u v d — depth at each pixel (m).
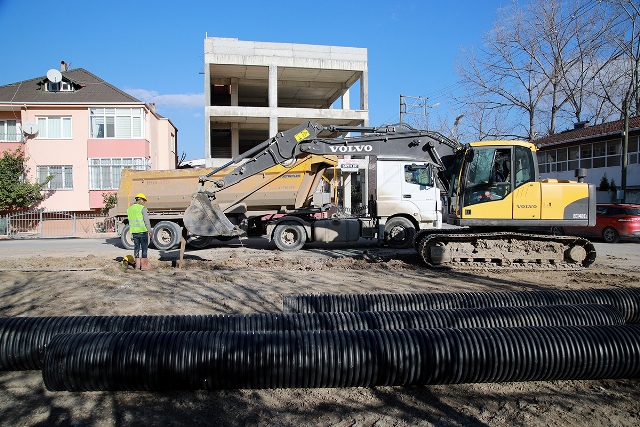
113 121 27.14
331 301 6.35
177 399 4.07
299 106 36.69
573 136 28.94
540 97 26.31
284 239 13.80
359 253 12.98
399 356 4.26
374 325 5.21
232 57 26.94
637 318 6.34
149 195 14.59
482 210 9.84
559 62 25.45
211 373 4.13
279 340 4.35
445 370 4.27
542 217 9.66
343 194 25.69
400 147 10.62
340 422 3.66
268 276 9.27
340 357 4.22
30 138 26.70
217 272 9.73
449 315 5.35
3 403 3.98
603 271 9.98
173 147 35.12
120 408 3.89
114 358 4.11
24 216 24.53
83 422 3.64
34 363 4.71
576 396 4.15
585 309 5.48
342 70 28.42
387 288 8.14
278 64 27.45
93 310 6.62
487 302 6.30
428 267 10.22
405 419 3.71
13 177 25.45
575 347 4.41
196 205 10.51
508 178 9.80
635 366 4.39
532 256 9.95
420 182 13.77
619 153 26.03
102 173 27.03
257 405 3.96
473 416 3.76
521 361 4.32
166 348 4.19
